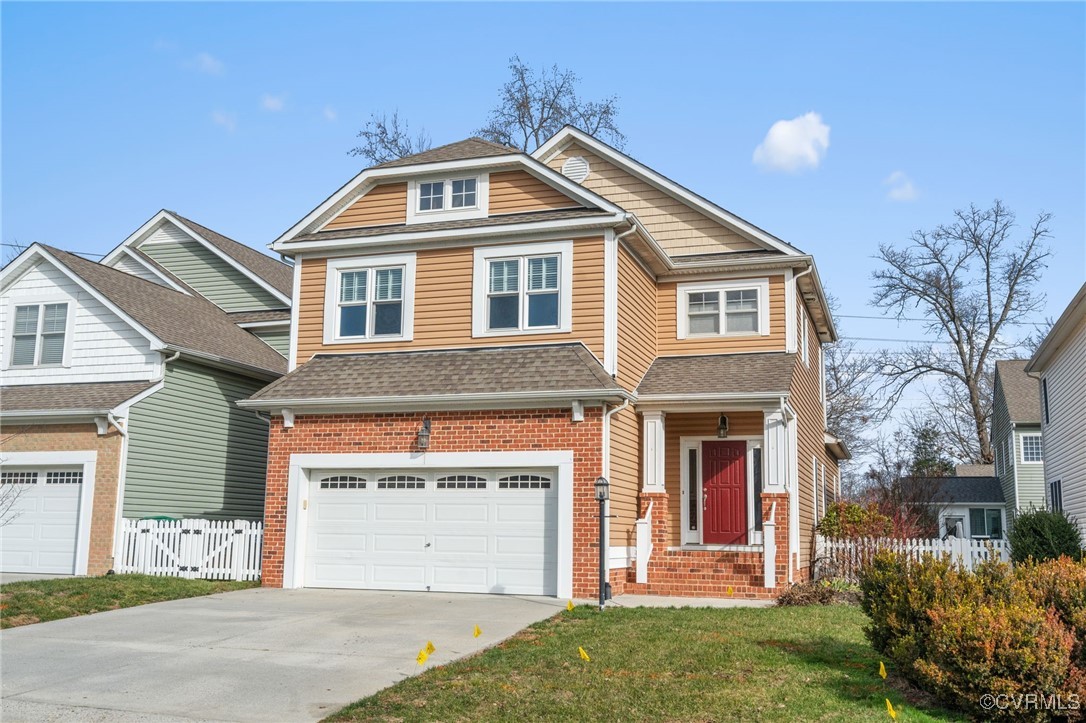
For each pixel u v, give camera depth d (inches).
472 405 649.6
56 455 748.0
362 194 761.6
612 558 636.1
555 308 685.9
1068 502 860.0
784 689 352.2
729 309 793.6
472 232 703.1
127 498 732.0
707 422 781.9
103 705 348.8
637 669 383.9
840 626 482.3
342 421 677.3
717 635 454.6
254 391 888.9
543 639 450.6
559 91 1434.5
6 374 803.4
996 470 1642.5
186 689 369.4
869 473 1720.0
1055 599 345.4
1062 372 871.7
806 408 850.8
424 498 661.3
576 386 622.5
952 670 318.7
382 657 422.3
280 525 679.1
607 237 681.6
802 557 781.3
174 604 583.2
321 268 749.3
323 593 638.5
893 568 394.3
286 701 350.3
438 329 709.9
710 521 773.3
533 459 633.6
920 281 1771.7
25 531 753.6
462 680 369.7
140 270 1044.5
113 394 754.2
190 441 800.9
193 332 837.8
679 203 820.6
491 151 735.1
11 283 816.9
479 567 642.2
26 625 510.9
